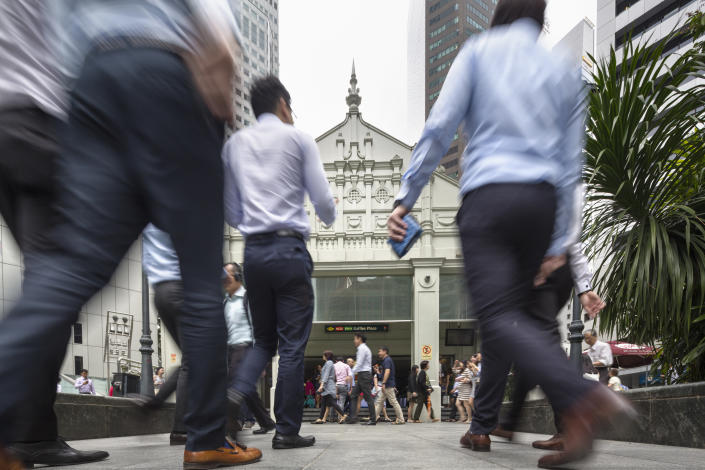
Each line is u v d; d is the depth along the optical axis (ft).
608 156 13.00
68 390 58.75
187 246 4.92
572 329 18.44
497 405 7.82
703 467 5.47
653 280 12.19
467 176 5.56
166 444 11.34
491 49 5.89
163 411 18.62
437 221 67.10
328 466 5.76
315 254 67.72
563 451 4.81
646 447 9.55
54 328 3.50
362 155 69.56
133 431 16.71
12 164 4.42
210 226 5.01
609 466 5.51
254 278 9.02
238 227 9.64
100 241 4.11
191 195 4.76
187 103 4.52
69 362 76.59
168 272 9.99
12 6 4.49
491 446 8.70
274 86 9.50
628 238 12.72
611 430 3.82
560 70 5.81
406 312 67.41
